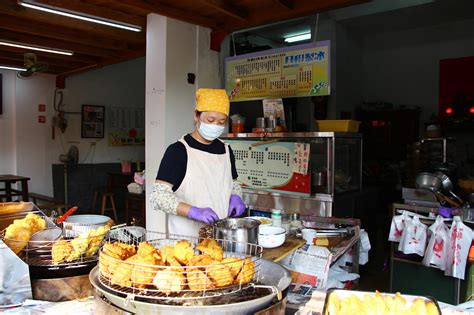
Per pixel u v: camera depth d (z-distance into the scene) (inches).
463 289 121.5
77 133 305.9
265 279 50.0
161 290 40.9
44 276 52.8
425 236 122.0
